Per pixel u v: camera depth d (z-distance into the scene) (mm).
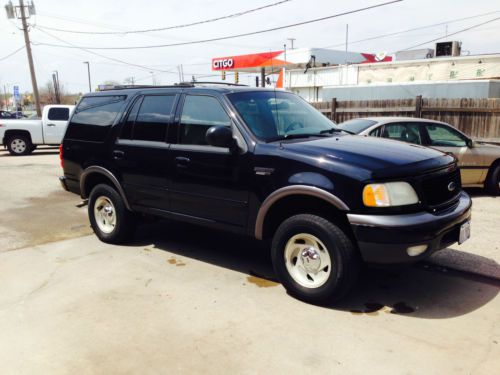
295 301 3959
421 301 3941
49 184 10297
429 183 3721
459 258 4910
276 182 3887
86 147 5609
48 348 3270
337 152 3766
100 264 4945
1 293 4227
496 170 8141
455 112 11742
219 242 5695
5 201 8422
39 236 6070
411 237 3416
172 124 4730
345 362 3035
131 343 3316
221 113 4367
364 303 3904
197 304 3924
